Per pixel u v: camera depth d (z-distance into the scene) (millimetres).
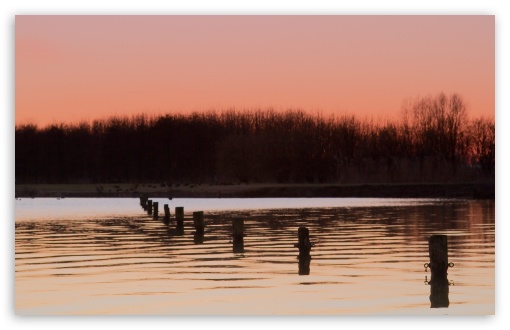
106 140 174125
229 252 65375
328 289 47406
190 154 190750
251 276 52094
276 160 195750
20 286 49438
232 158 195375
